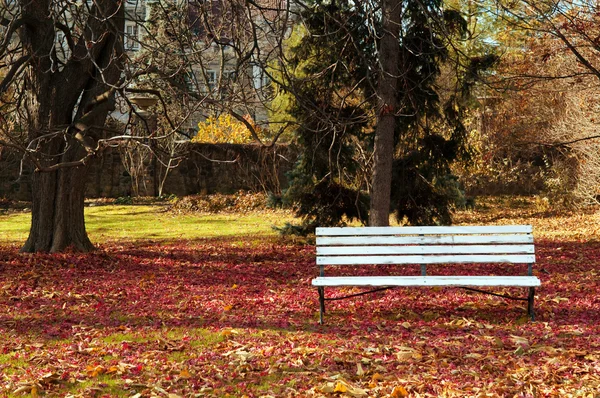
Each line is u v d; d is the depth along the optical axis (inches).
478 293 361.7
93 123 550.9
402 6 569.6
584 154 978.1
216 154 1254.9
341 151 639.1
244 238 762.2
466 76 587.2
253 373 218.2
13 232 858.1
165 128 1154.7
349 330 279.3
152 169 1253.1
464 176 1157.7
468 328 279.7
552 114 1042.1
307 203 681.6
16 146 439.2
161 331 280.2
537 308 319.6
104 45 546.3
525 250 302.2
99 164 1254.9
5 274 439.5
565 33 549.0
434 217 663.1
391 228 307.0
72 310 328.8
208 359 235.9
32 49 538.3
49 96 546.3
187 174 1256.8
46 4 522.3
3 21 500.4
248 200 1190.3
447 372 216.1
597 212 981.8
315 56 574.6
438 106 627.2
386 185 576.4
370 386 203.0
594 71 457.1
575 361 223.1
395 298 351.6
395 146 639.8
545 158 1109.7
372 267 493.0
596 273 429.4
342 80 591.5
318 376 212.8
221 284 410.9
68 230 557.9
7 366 227.5
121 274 448.8
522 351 236.5
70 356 240.2
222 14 412.8
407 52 574.6
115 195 1258.6
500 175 1188.5
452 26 571.8
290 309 328.2
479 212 1092.5
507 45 780.0
